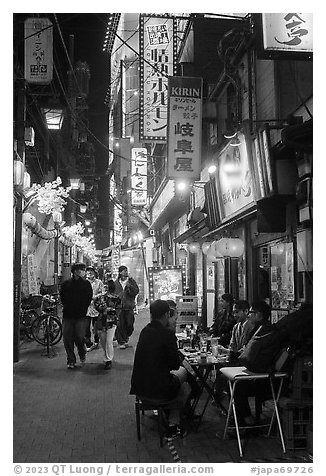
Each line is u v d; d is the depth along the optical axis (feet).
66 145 114.01
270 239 31.58
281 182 25.73
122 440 20.34
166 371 20.06
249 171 30.04
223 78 40.22
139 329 61.21
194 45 51.16
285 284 29.07
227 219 37.22
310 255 23.72
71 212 101.19
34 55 40.19
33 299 49.42
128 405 25.77
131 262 116.37
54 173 95.55
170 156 38.45
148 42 51.19
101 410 24.81
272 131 30.55
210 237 48.11
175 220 79.15
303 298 25.76
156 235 105.70
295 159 25.96
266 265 33.27
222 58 37.01
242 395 20.77
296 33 23.66
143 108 49.70
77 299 35.70
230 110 41.57
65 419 23.26
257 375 19.27
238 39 38.52
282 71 29.99
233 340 25.77
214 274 48.93
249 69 34.83
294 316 19.65
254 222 34.99
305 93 29.14
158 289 51.55
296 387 18.74
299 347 19.35
